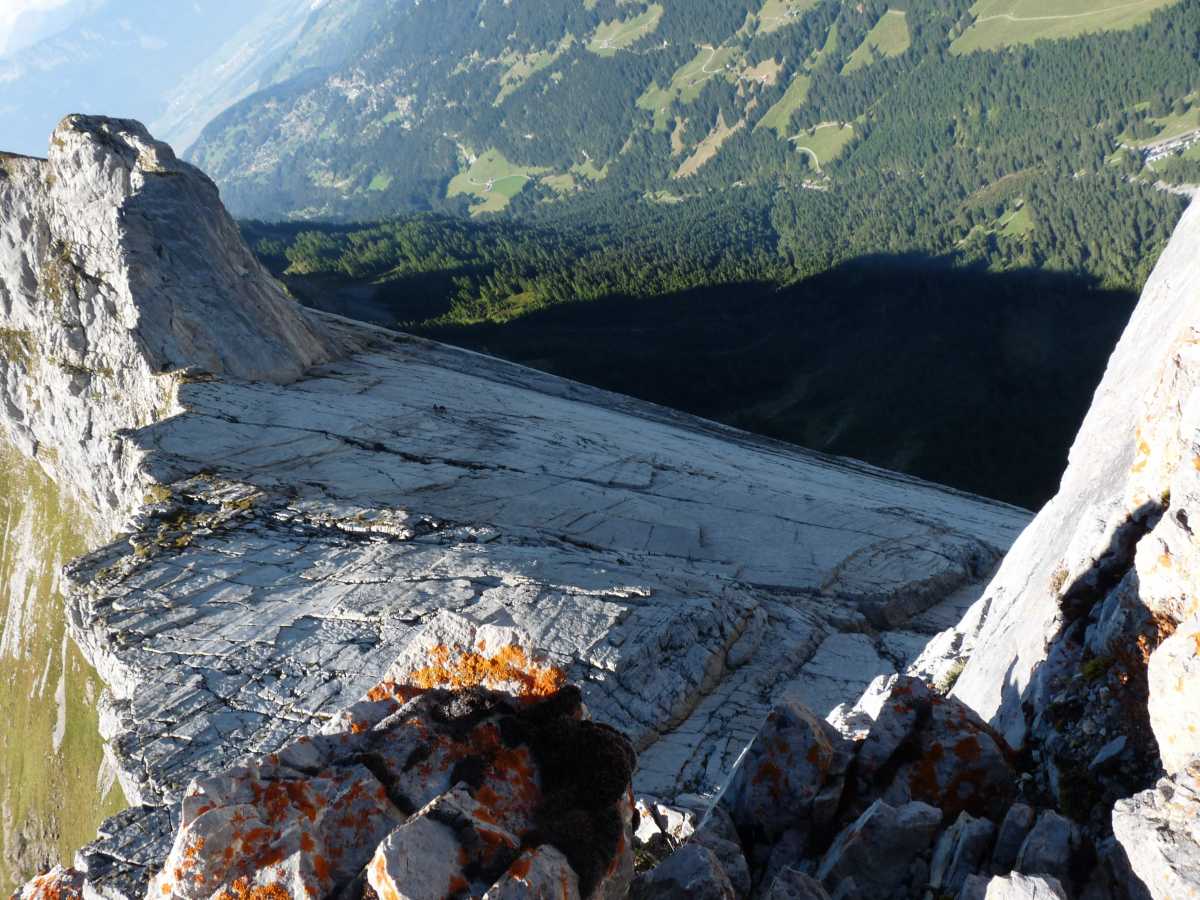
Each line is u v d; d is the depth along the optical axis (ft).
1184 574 26.66
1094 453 50.03
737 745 71.97
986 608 56.03
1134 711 27.27
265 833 21.44
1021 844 25.45
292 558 98.22
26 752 172.45
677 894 25.41
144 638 81.15
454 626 26.40
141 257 174.70
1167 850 21.02
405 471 139.85
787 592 112.16
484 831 20.74
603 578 94.79
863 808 29.27
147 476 123.34
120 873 46.52
